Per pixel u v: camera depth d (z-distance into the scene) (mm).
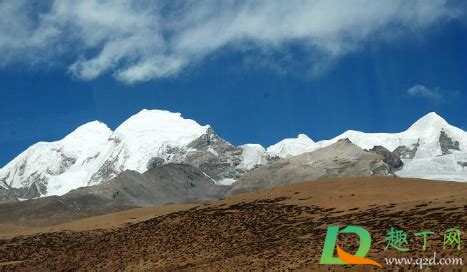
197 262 83688
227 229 101000
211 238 97312
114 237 110750
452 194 101062
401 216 87062
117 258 96000
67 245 111875
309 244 80750
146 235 106812
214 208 117438
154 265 87812
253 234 95250
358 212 97375
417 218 83438
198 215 113375
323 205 107125
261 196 121688
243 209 112375
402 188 113000
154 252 95188
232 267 74938
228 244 92250
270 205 112125
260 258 77750
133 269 87875
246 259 78875
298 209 106312
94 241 110562
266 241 89250
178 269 80438
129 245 102625
